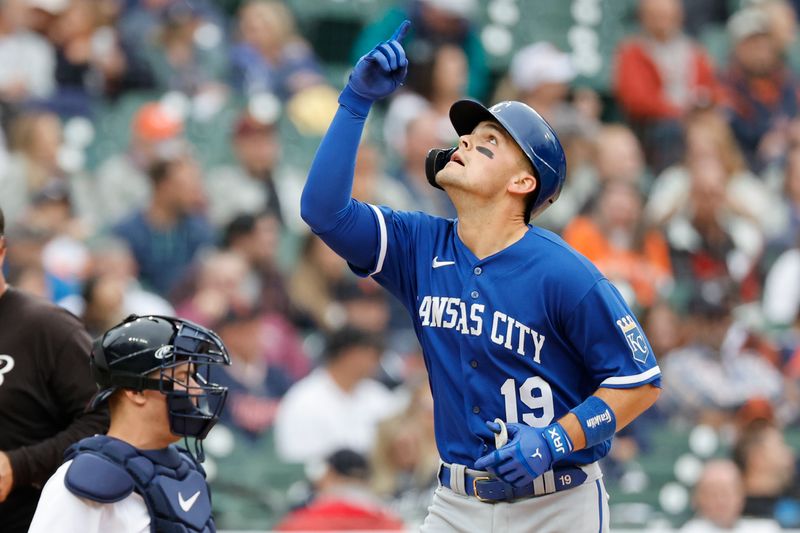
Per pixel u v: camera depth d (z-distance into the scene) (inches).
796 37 1556.3
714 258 1291.8
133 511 395.2
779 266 1336.1
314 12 1409.9
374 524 893.2
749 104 1467.8
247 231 1102.4
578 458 438.9
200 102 1257.4
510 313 429.1
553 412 432.8
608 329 421.7
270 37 1336.1
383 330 1133.7
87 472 386.3
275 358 1058.1
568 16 1505.9
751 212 1353.3
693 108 1433.3
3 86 1198.9
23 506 492.7
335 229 448.1
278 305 1098.1
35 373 488.4
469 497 444.8
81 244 1076.5
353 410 995.9
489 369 432.8
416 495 959.0
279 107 1295.5
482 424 434.3
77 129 1209.4
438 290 444.5
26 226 1044.5
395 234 458.3
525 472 400.8
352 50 1423.5
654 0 1457.9
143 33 1274.6
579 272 424.8
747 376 1175.0
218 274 1051.9
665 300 1229.7
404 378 1066.1
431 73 1332.4
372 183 1197.7
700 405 1147.3
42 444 478.9
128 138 1223.5
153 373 402.9
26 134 1131.3
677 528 1051.3
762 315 1305.4
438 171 455.5
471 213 441.7
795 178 1411.2
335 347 997.2
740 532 1002.7
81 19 1245.1
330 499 898.1
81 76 1236.5
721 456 1125.7
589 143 1328.7
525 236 437.7
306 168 1277.1
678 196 1312.7
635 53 1435.8
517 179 435.8
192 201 1132.5
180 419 406.6
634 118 1427.2
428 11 1370.6
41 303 499.2
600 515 448.1
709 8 1539.1
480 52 1409.9
